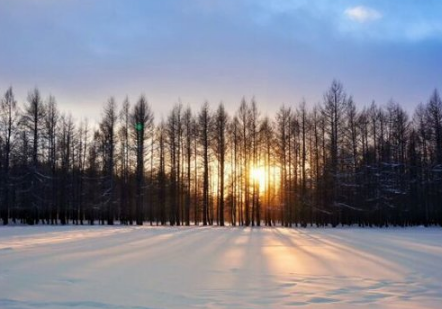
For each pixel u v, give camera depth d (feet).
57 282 27.55
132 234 76.43
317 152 144.46
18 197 138.92
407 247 53.47
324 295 24.47
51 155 148.87
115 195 150.30
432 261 39.19
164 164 154.20
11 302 22.39
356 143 145.18
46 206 146.30
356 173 144.56
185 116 153.38
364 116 151.12
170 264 36.04
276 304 22.36
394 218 148.25
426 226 146.10
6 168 136.87
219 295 24.25
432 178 156.15
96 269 32.91
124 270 32.55
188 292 24.97
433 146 157.28
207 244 55.77
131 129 145.28
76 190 159.63
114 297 23.58
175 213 157.48
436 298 23.99
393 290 25.96
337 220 145.28
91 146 164.04
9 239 62.13
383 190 146.61
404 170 155.53
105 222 170.09
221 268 33.99
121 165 147.64
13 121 138.82
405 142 159.84
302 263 37.24
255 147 147.33
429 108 159.12
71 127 161.68
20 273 30.78
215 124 145.69
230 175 148.77
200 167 148.05
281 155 148.46
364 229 115.03
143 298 23.40
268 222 152.66
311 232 92.22
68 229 95.35
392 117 159.74
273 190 155.84
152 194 155.12
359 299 23.62
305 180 142.00
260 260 39.09
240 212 157.48
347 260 39.50
